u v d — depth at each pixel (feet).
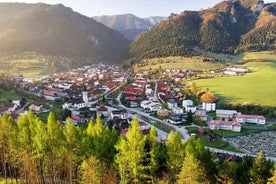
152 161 224.33
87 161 220.84
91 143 240.94
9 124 245.24
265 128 641.40
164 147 259.60
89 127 256.52
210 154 247.91
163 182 224.74
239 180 242.58
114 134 259.39
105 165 238.89
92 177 211.41
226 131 614.75
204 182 222.28
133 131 217.77
